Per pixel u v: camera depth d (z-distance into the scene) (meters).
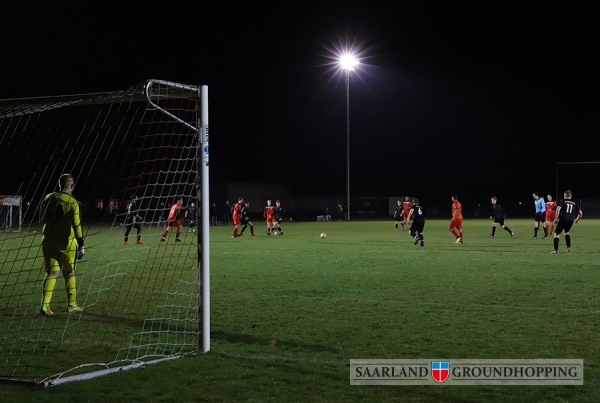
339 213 49.34
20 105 6.98
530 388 5.01
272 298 9.34
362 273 12.38
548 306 8.65
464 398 4.75
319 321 7.62
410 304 8.81
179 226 18.05
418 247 19.09
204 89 6.17
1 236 22.27
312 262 14.52
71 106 7.74
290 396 4.77
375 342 6.55
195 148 6.31
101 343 6.60
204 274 6.15
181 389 4.93
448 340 6.62
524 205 60.34
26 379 5.20
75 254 8.48
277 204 26.30
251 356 5.97
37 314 8.28
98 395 4.79
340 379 5.21
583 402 4.68
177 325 7.51
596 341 6.58
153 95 6.24
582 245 20.05
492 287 10.44
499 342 6.54
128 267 13.88
